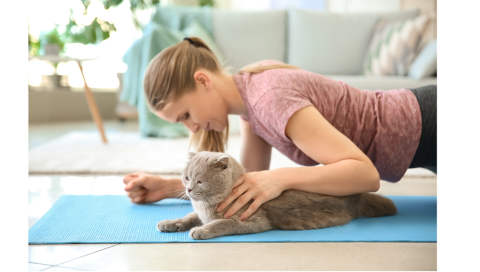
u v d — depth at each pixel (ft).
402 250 3.26
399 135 4.33
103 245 3.28
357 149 3.91
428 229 3.82
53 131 14.20
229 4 17.93
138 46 11.44
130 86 11.78
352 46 13.07
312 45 13.16
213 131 5.26
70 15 17.24
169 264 2.89
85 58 10.39
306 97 4.12
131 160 8.04
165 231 3.62
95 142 10.80
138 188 4.60
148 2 16.81
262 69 4.58
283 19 13.58
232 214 3.59
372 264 2.94
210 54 4.68
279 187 3.71
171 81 4.19
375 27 12.96
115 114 20.61
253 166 5.26
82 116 19.65
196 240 3.38
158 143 10.68
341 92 4.41
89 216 4.09
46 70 17.07
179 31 13.29
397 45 11.49
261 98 4.11
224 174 3.59
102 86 20.18
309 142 3.88
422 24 11.28
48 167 7.14
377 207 4.30
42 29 17.38
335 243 3.41
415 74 10.76
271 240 3.42
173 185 4.75
